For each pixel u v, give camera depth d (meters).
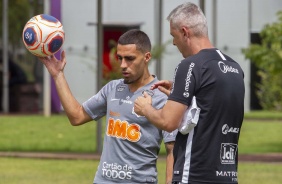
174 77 13.16
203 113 13.05
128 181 14.78
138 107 13.38
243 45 63.44
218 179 13.12
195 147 13.05
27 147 39.88
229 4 63.16
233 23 63.19
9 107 62.62
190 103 13.03
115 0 63.94
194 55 13.21
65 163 33.69
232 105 13.22
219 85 13.08
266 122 55.97
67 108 15.37
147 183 14.79
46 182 28.38
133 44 14.68
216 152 13.10
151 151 14.82
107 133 15.02
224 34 63.28
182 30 13.35
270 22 64.19
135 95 14.82
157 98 14.64
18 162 34.00
